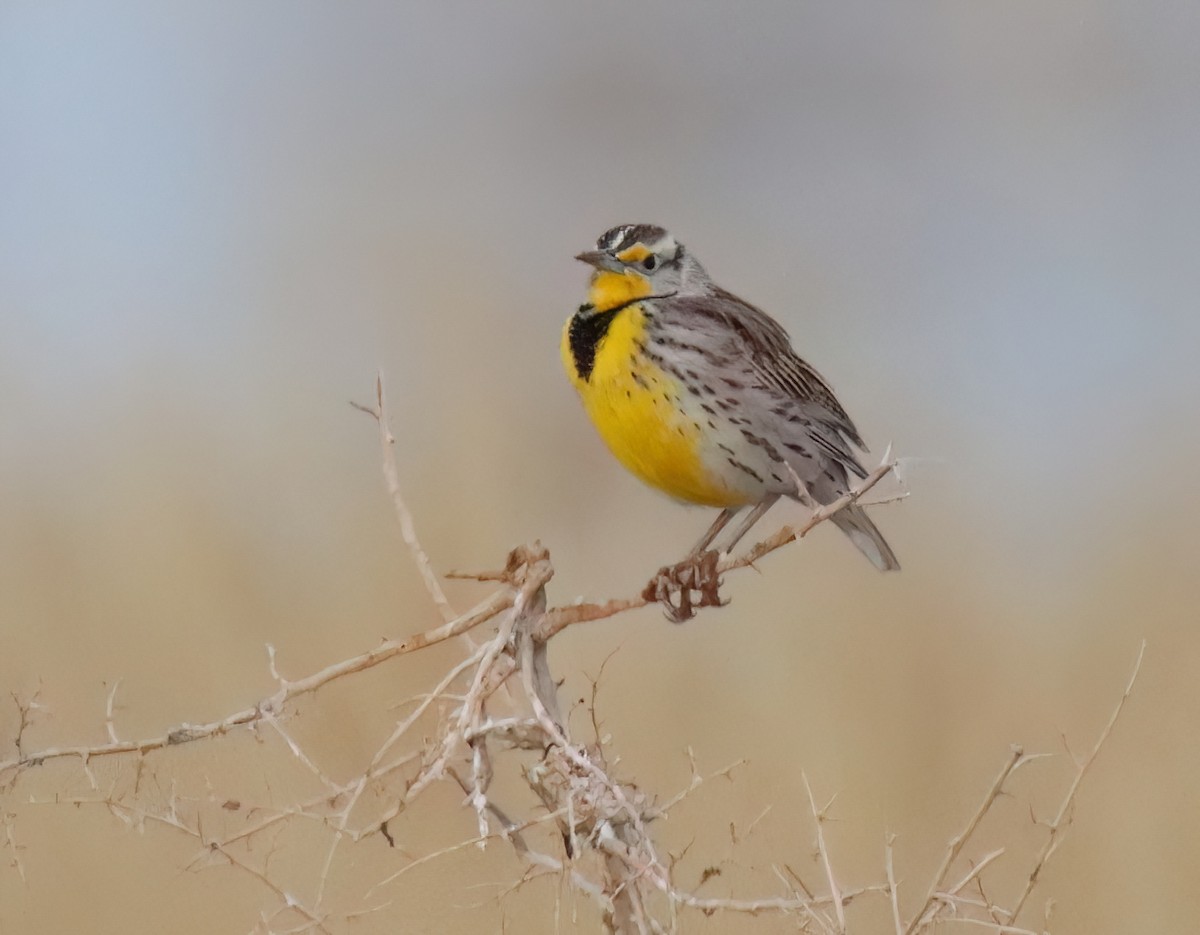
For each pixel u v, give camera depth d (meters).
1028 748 11.08
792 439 10.40
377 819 6.79
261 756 7.00
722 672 11.73
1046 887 9.90
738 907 6.71
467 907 7.08
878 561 10.96
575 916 6.82
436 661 10.17
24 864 8.82
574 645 12.05
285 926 7.22
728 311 10.48
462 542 12.97
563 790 6.81
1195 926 9.69
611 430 10.38
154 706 10.61
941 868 6.97
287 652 11.35
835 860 8.80
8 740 7.09
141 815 6.94
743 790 8.20
